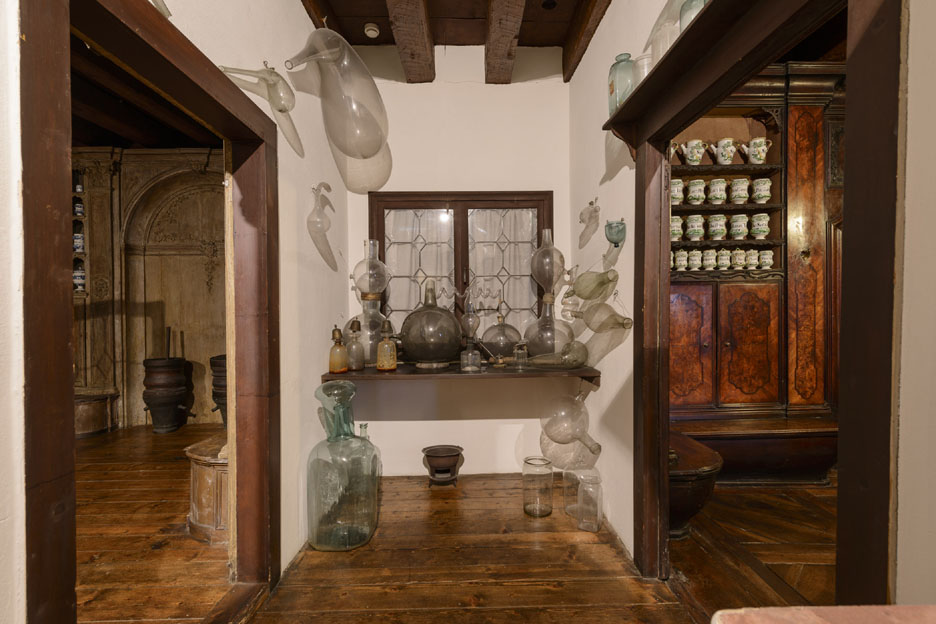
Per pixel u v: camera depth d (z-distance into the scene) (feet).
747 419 10.52
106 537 7.82
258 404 6.21
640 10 6.68
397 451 10.53
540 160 10.57
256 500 6.25
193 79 4.45
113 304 14.70
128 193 14.67
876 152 2.55
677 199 10.53
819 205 10.54
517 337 9.66
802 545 7.72
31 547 2.71
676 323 10.57
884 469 2.49
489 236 10.66
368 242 9.70
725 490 10.03
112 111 12.85
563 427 8.50
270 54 6.47
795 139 10.48
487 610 5.91
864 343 2.63
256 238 6.14
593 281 7.92
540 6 9.07
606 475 8.30
